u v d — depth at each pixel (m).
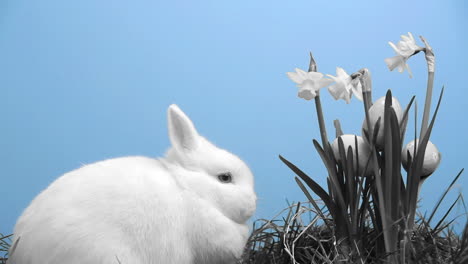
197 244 1.34
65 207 1.29
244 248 1.42
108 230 1.29
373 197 1.36
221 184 1.36
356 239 1.35
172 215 1.32
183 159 1.36
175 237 1.32
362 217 1.36
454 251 1.38
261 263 1.43
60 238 1.28
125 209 1.30
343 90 1.29
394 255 1.33
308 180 1.37
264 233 1.47
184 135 1.37
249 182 1.38
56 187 1.32
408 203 1.33
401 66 1.32
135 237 1.30
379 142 1.34
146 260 1.31
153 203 1.31
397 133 1.30
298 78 1.29
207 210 1.34
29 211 1.31
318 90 1.34
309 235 1.42
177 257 1.33
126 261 1.29
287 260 1.44
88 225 1.28
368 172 1.35
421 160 1.31
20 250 1.30
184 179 1.35
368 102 1.35
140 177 1.33
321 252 1.43
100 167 1.34
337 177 1.35
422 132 1.33
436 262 1.35
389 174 1.31
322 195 1.37
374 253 1.39
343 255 1.36
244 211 1.36
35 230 1.29
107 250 1.28
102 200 1.30
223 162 1.36
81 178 1.32
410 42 1.32
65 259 1.28
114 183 1.31
